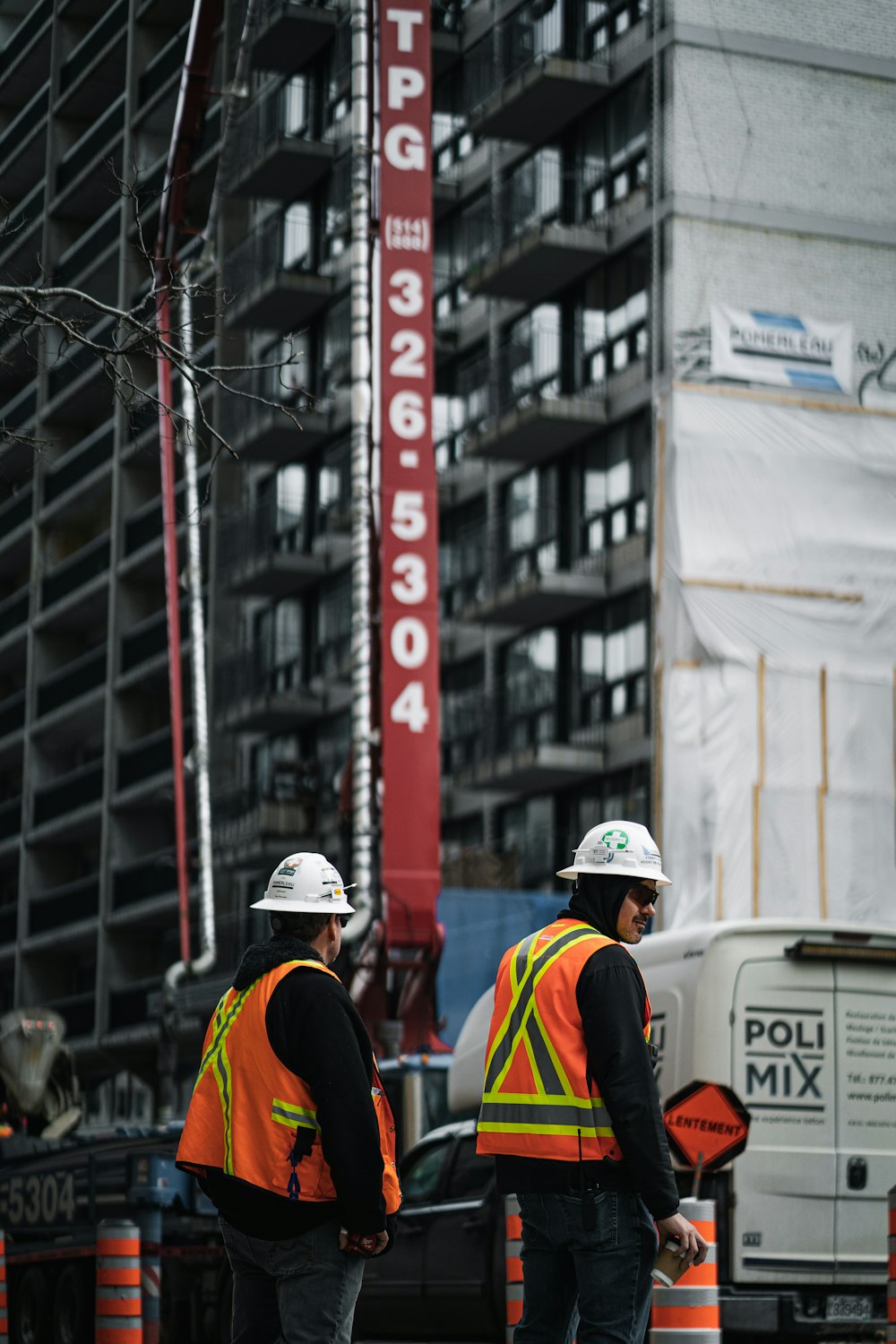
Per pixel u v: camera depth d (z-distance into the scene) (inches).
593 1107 291.1
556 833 1680.6
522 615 1694.1
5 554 3095.5
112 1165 864.9
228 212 2279.8
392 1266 656.4
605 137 1679.4
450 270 1947.6
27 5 2997.0
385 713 1242.6
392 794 1227.2
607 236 1631.4
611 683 1622.8
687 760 1441.9
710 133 1581.0
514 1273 534.6
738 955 633.6
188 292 503.8
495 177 1861.5
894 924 1451.8
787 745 1454.2
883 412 1558.8
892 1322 449.7
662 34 1599.4
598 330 1664.6
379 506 1295.5
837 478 1520.7
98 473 2719.0
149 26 2647.6
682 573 1465.3
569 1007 292.8
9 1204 953.5
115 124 2674.7
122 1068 2432.3
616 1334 289.1
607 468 1643.7
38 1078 1175.0
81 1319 877.2
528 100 1691.7
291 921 299.0
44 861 2829.7
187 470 1685.5
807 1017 636.1
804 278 1572.3
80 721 2768.2
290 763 2080.5
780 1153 623.5
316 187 2187.5
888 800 1467.8
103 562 2719.0
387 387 1305.4
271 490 2274.9
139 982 2461.9
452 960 1326.3
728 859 1427.2
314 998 282.5
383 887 1211.2
